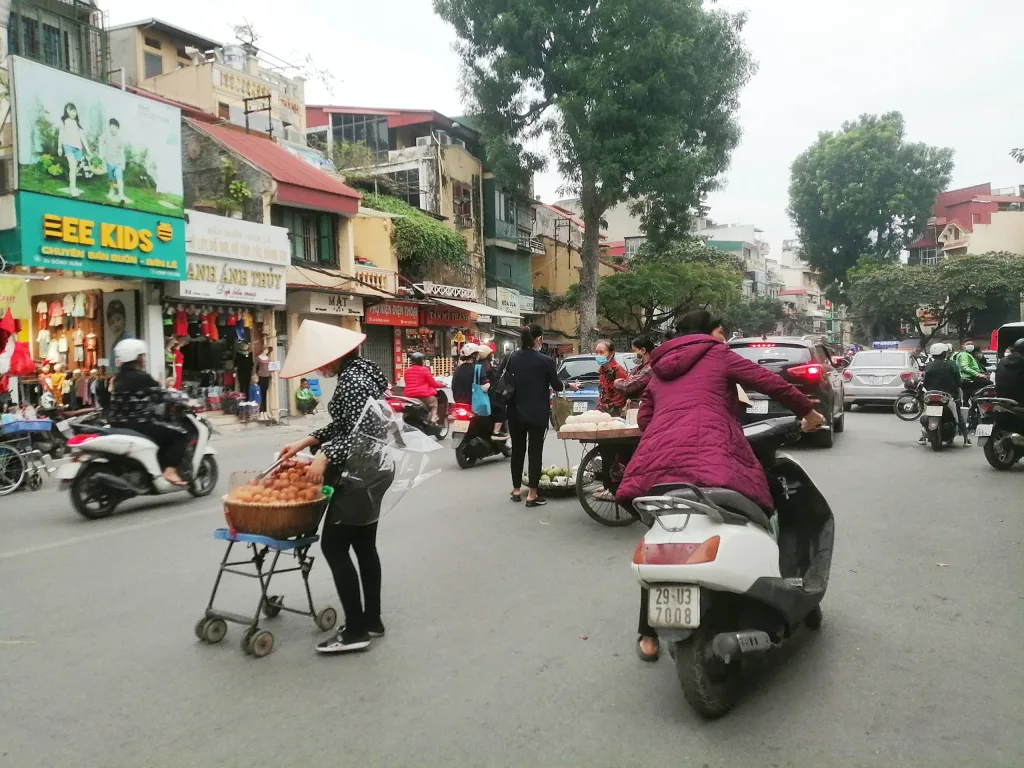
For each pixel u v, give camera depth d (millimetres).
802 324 80312
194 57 28141
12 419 10156
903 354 20031
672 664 4016
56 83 14852
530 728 3369
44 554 6695
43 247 14625
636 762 3066
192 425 9148
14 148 14234
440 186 32125
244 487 4461
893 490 8586
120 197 16047
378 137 34500
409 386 14641
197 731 3414
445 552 6336
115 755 3219
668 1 27266
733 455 3678
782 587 3629
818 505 4504
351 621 4289
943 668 3877
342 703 3660
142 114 16500
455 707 3590
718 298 39406
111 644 4488
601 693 3693
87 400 16797
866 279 50844
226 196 21031
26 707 3682
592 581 5465
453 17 29219
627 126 28438
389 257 26438
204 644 4465
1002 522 6953
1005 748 3098
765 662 4012
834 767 2992
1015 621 4512
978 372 14469
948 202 67812
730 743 3195
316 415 21672
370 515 4285
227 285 18781
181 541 7062
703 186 30609
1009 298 47844
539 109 30469
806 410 3916
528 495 8383
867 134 56500
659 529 3469
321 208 22609
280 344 21312
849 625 4512
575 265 46906
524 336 8133
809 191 58562
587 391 15164
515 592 5262
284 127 29250
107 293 17562
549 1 28375
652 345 8508
